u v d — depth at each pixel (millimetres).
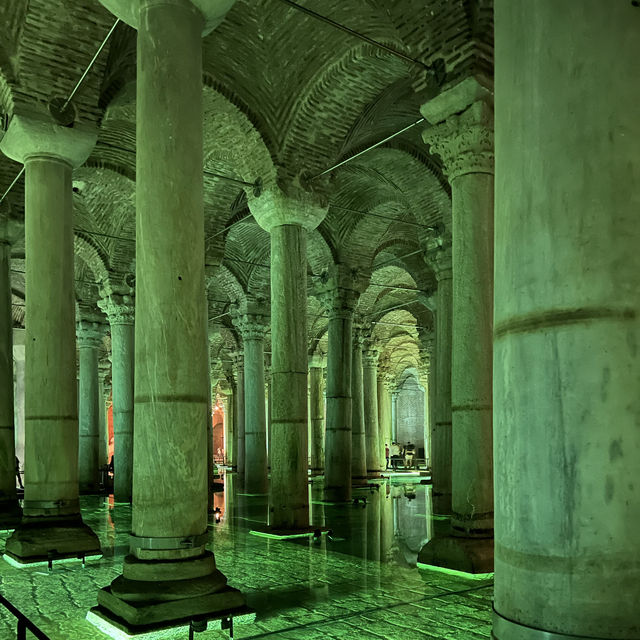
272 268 10227
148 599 4941
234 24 9328
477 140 7316
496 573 1895
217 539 9500
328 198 10531
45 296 8188
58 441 8117
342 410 15125
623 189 1676
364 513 12820
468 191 7453
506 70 1902
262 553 8320
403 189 13258
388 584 6590
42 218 8250
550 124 1748
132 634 4723
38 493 8023
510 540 1791
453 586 6496
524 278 1777
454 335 7543
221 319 24391
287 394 9969
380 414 30359
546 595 1671
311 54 9570
